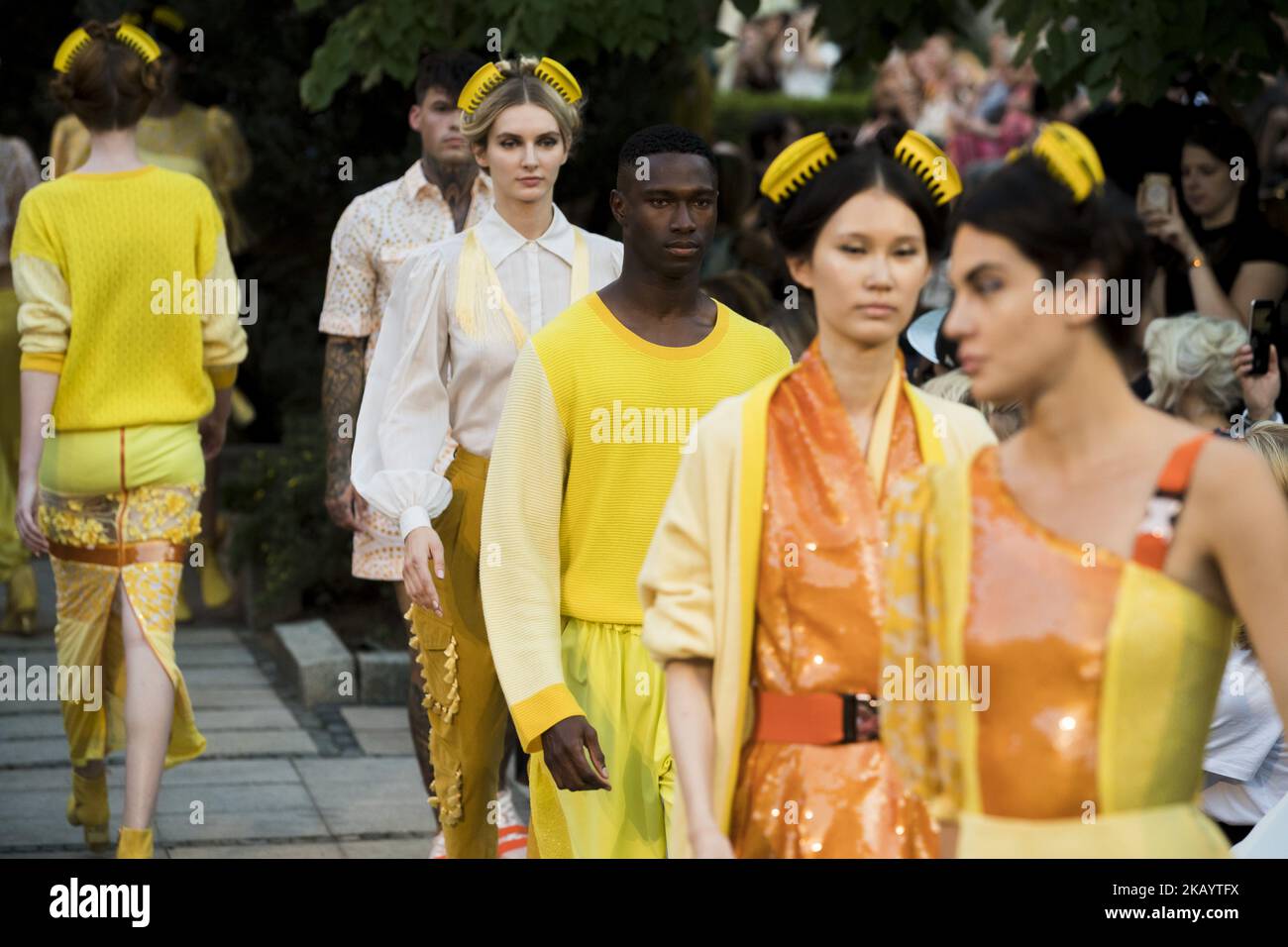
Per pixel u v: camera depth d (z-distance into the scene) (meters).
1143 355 6.39
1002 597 3.15
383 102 12.26
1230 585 3.08
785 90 25.14
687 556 3.83
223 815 7.50
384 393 5.98
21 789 7.87
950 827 3.36
